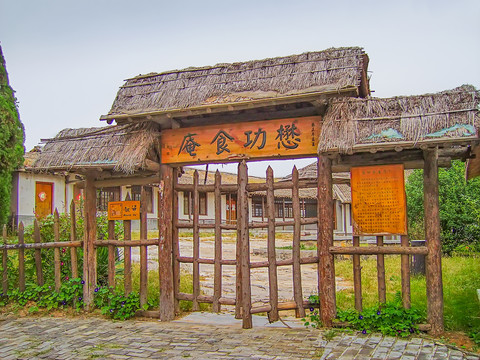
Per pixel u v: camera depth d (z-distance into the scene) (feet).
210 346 18.48
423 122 18.38
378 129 18.92
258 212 95.25
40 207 65.98
